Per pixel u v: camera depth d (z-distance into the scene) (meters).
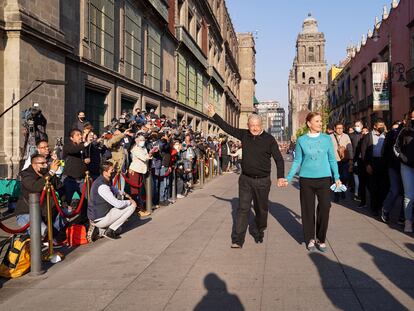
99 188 7.23
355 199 11.66
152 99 22.20
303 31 120.75
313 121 6.29
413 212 8.04
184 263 5.86
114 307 4.36
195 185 17.06
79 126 10.62
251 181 6.66
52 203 6.65
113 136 9.80
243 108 70.19
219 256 6.17
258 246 6.71
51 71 11.48
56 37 11.58
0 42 10.02
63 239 7.13
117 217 7.38
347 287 4.72
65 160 8.42
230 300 4.45
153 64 22.38
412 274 5.10
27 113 9.81
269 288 4.77
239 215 6.64
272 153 6.67
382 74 25.50
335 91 56.91
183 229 8.21
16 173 9.88
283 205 10.97
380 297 4.40
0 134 10.02
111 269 5.69
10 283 5.21
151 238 7.49
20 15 10.03
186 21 29.97
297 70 117.94
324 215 6.21
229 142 29.17
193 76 32.88
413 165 7.05
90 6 14.41
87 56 14.11
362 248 6.35
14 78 10.09
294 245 6.72
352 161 11.41
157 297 4.60
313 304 4.27
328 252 6.20
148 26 21.45
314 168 6.24
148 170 10.02
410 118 7.21
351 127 13.49
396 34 27.72
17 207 6.22
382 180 8.88
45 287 5.04
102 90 15.79
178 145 12.80
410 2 24.83
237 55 66.31
